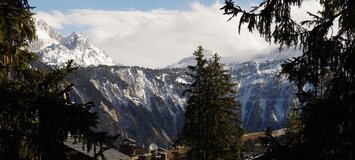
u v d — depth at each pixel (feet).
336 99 30.42
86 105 26.48
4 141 25.16
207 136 96.89
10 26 23.34
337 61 32.32
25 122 25.81
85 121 25.90
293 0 32.22
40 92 26.00
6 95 24.56
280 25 32.71
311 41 32.71
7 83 26.30
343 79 30.27
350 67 30.19
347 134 29.40
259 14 32.09
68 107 25.86
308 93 33.63
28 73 29.25
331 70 32.65
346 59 30.42
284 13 32.45
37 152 25.95
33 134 25.62
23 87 26.37
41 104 25.20
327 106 29.68
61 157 25.86
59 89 28.50
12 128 25.58
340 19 33.71
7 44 27.73
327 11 34.68
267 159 31.30
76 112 25.72
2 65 27.48
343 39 32.65
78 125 25.84
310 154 29.84
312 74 33.06
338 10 34.71
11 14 23.11
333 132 29.68
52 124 25.68
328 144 29.89
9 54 27.91
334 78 30.71
